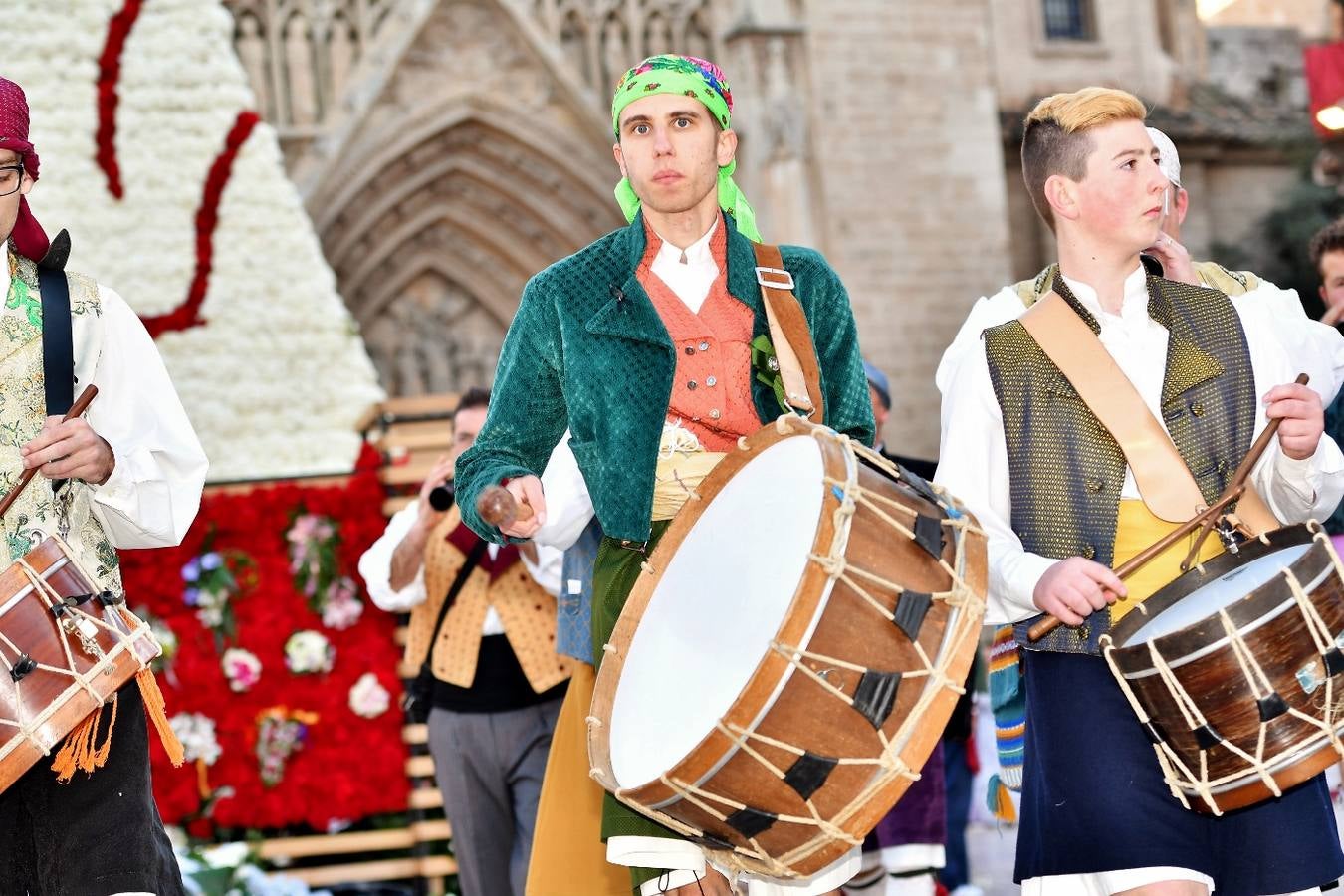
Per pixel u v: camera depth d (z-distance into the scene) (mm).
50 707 3486
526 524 3676
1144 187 3871
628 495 3758
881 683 3127
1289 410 3604
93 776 3668
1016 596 3695
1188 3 31391
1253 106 28953
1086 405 3854
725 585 3389
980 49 23594
